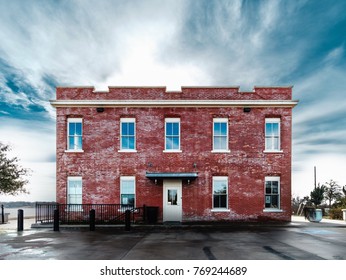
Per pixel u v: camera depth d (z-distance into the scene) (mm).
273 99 20562
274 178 20172
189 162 20156
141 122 20438
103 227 18078
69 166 20125
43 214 23828
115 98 20625
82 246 11922
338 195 41812
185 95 20672
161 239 13602
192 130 20391
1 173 20609
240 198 19938
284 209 19891
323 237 14250
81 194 20078
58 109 20516
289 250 11070
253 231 16391
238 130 20406
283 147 20312
